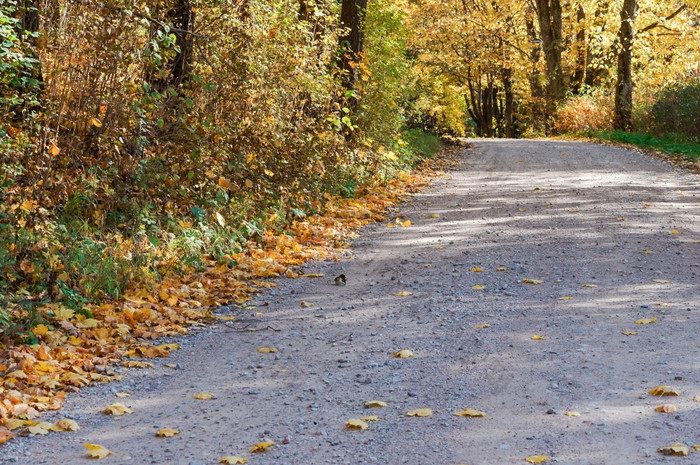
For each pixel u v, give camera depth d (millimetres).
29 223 7105
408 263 8438
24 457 3836
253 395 4711
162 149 8992
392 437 3945
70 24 8242
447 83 45219
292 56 11234
